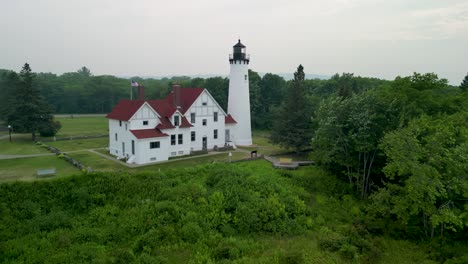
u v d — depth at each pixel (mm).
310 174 35625
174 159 44938
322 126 33094
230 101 57469
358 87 85438
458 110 30766
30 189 26234
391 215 28047
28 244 20781
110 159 44281
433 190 21906
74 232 22484
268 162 42719
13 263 18703
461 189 22734
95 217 24547
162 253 20438
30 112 60125
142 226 22953
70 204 25938
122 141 45281
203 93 50594
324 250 21859
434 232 25234
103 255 19641
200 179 30969
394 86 33969
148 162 42844
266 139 66750
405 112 30203
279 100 87000
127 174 30172
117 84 151750
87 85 138000
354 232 24203
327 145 33594
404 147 24078
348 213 28531
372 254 21938
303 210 27297
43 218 23531
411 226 26000
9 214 23906
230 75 57094
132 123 43219
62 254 19609
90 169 35812
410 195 23391
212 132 52469
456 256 22297
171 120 46719
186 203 25578
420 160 24453
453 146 24828
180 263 19547
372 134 30484
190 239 21875
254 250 21359
